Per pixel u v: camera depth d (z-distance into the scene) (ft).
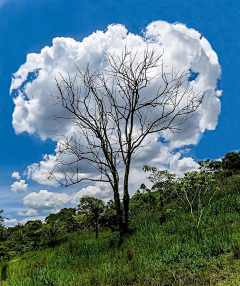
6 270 25.82
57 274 21.25
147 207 48.65
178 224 32.58
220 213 33.17
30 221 66.49
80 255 29.63
